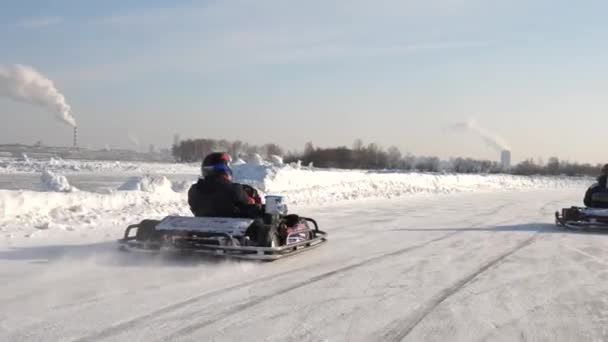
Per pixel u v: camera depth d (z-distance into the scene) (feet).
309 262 24.14
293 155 248.52
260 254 22.75
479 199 71.97
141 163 177.99
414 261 25.11
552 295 19.22
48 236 28.73
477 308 17.38
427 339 14.40
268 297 18.02
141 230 24.02
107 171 128.88
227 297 17.87
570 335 14.92
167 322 15.14
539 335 14.89
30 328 14.30
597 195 39.50
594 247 30.30
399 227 38.11
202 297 17.75
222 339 13.94
